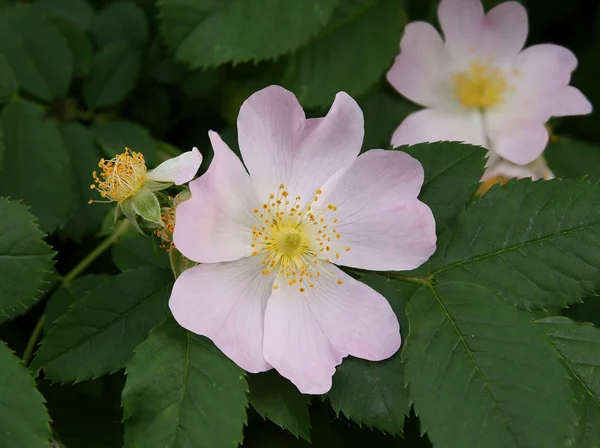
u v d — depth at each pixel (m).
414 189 0.27
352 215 0.28
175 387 0.26
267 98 0.27
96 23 0.35
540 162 0.34
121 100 0.34
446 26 0.34
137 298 0.28
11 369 0.26
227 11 0.33
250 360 0.26
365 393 0.27
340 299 0.27
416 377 0.26
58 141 0.32
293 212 0.28
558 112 0.33
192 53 0.33
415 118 0.34
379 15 0.34
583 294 0.27
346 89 0.34
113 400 0.31
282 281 0.27
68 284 0.31
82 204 0.33
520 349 0.26
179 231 0.26
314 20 0.33
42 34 0.33
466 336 0.26
